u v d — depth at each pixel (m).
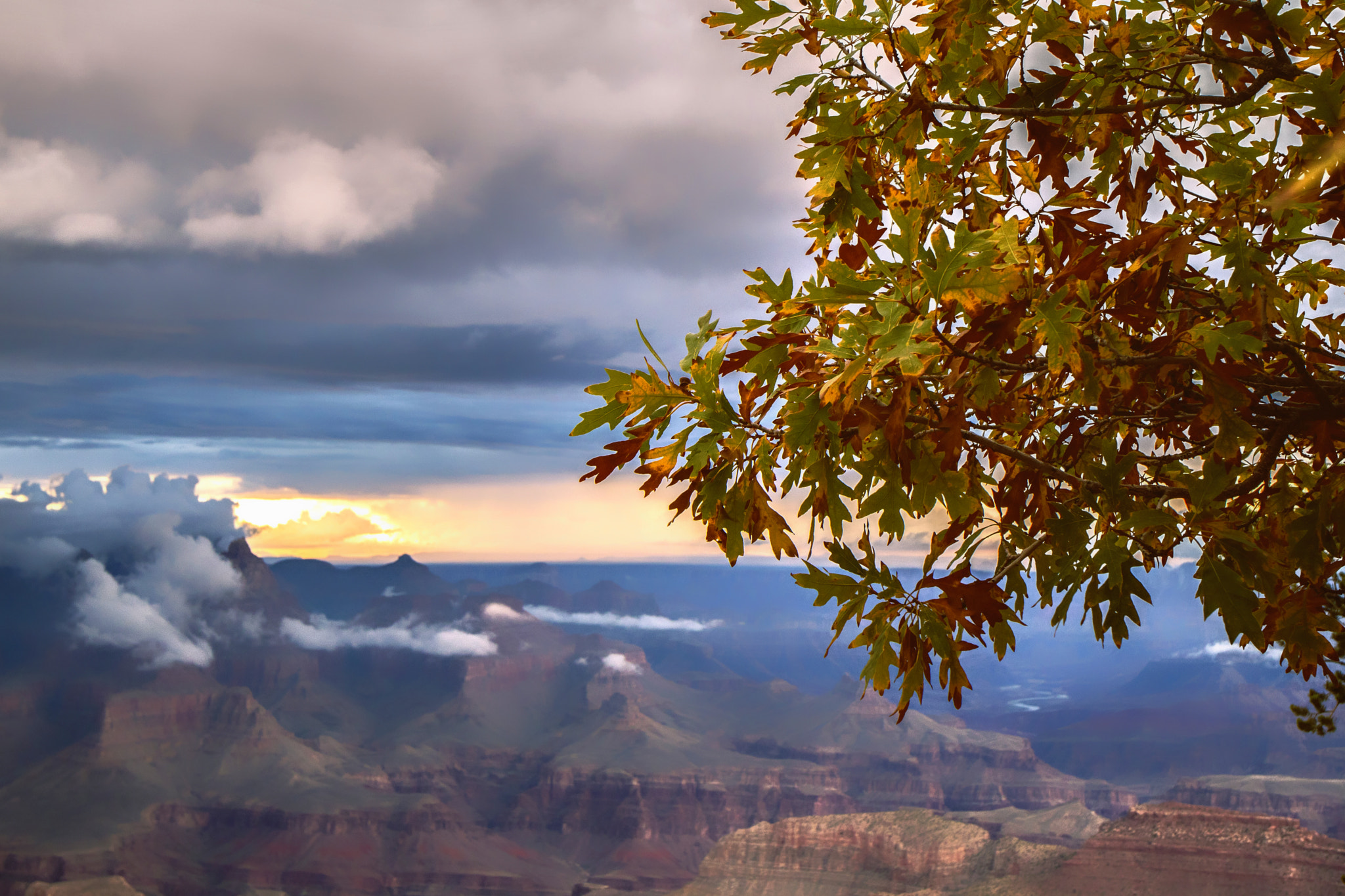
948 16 3.56
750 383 2.89
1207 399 3.20
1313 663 3.58
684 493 2.95
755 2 3.84
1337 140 2.79
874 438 2.96
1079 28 3.69
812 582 2.97
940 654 2.96
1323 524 3.29
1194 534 3.20
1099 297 3.33
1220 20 3.29
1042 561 3.50
